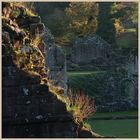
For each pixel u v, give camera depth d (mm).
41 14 123375
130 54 86750
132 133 53469
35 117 20062
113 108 83000
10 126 19922
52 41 48500
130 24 126375
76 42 98312
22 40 21328
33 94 20125
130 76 85188
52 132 20125
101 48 96438
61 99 20406
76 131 20281
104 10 123875
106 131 55906
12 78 20047
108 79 85625
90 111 21938
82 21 122938
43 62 21812
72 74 86250
